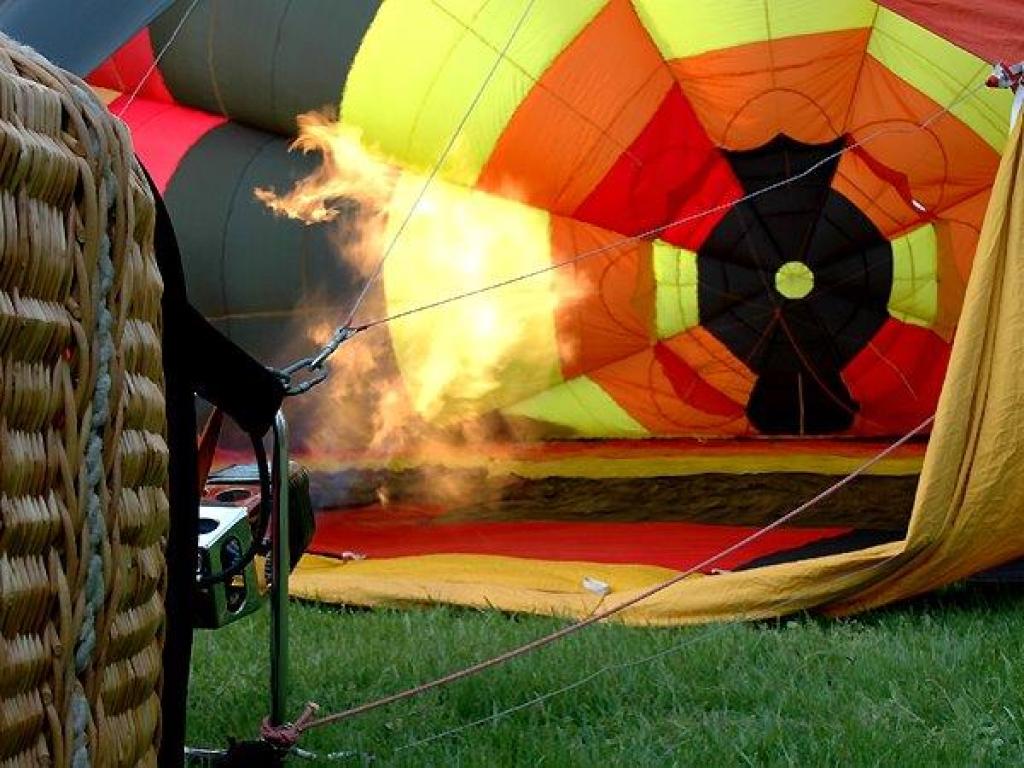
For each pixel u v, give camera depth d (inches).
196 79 282.7
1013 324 178.5
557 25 271.0
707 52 273.3
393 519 256.4
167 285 83.2
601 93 272.7
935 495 183.0
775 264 286.0
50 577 59.7
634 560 218.1
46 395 59.3
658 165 279.7
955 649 166.4
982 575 201.6
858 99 279.1
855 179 282.2
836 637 178.2
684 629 187.8
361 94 269.9
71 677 60.8
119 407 64.2
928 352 294.5
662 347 294.5
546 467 282.2
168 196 276.7
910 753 132.5
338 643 177.0
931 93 272.8
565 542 231.6
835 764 131.8
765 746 135.6
